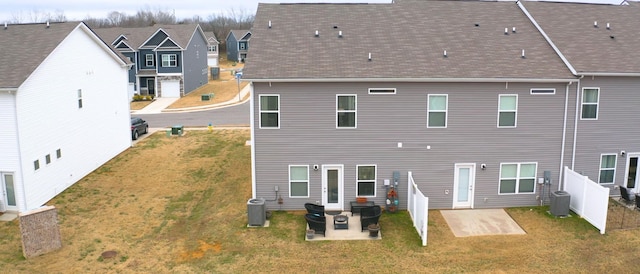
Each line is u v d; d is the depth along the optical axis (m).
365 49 19.94
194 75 55.31
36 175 19.62
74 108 22.88
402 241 16.52
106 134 26.64
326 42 20.42
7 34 22.14
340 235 17.00
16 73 18.70
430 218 18.53
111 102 27.30
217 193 21.45
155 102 48.00
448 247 16.05
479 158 19.22
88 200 20.64
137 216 18.89
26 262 15.12
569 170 19.17
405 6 23.12
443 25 21.83
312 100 18.41
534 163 19.42
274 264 15.05
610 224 17.64
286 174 19.03
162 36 50.28
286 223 18.05
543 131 19.20
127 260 15.33
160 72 50.47
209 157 27.30
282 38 20.66
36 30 22.38
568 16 22.47
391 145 18.91
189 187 22.36
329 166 19.00
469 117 18.84
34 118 19.42
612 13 23.11
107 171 24.88
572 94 19.02
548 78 18.42
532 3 23.22
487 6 23.34
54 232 15.90
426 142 18.94
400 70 18.50
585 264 14.83
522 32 21.47
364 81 18.14
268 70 18.38
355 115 18.59
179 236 17.06
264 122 18.59
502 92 18.70
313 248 16.06
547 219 18.27
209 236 17.02
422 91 18.52
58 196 21.08
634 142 19.95
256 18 22.05
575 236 16.73
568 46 20.14
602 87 19.19
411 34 21.12
